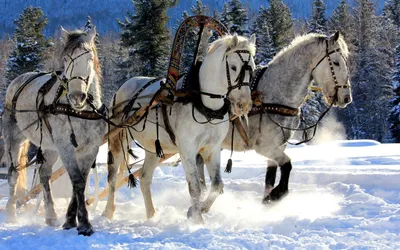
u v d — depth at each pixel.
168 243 5.82
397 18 53.38
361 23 46.97
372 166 12.12
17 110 7.54
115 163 8.40
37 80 7.77
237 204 8.98
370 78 41.16
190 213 7.30
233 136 8.16
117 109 8.51
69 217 6.99
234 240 5.88
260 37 32.66
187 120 6.89
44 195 7.72
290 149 19.09
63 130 6.72
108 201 8.24
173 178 12.08
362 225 6.56
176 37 7.30
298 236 6.16
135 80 8.77
